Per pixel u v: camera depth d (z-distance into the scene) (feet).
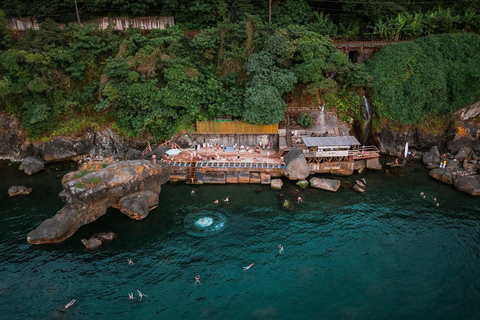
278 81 164.35
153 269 103.65
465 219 127.24
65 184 117.19
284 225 124.06
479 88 180.55
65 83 168.04
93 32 174.81
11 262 105.09
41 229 112.68
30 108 163.63
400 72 180.24
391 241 116.26
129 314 89.10
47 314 88.53
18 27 185.98
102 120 169.89
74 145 167.12
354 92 183.42
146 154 163.12
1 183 148.36
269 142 172.96
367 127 181.98
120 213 129.39
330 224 124.77
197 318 88.33
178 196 140.97
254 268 104.83
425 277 101.96
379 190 146.51
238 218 127.44
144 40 176.76
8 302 91.66
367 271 104.17
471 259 108.47
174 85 166.40
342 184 151.02
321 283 99.86
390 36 204.54
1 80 160.86
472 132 180.96
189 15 192.03
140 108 165.17
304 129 173.88
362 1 194.08
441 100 181.47
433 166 164.35
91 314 88.84
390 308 91.71
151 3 186.29
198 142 173.37
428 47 187.73
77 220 116.98
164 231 119.96
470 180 143.95
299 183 148.97
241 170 153.69
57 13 185.68
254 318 88.48
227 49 179.22
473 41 189.88
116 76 163.32
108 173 120.26
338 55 175.63
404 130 178.09
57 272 101.91
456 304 92.79
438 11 213.46
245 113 165.17
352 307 91.97
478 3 214.90
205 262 106.63
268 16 193.47
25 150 166.71
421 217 128.57
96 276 100.89
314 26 191.01
